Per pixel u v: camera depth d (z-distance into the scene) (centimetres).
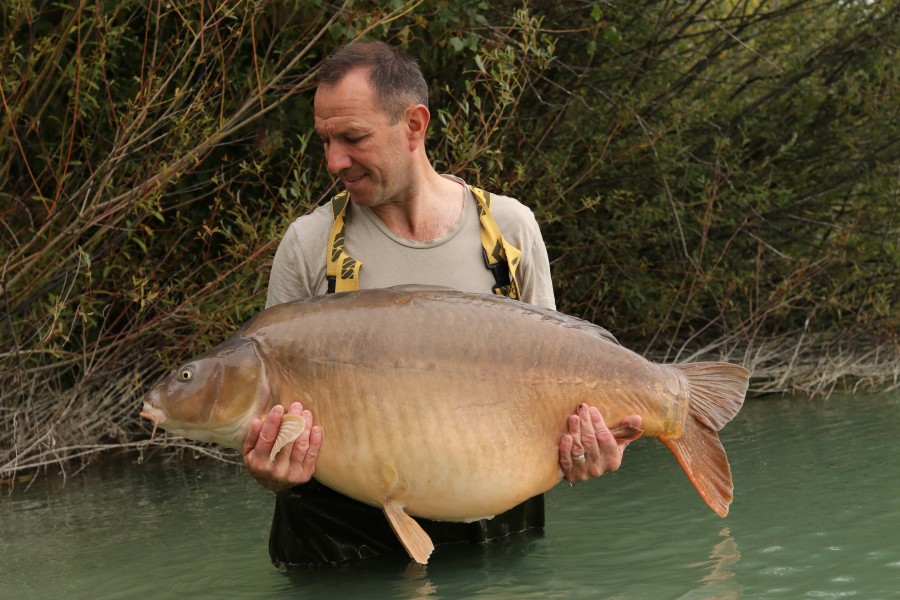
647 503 366
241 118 627
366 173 275
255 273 577
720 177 786
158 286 586
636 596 253
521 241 296
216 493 453
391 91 272
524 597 256
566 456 263
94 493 475
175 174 530
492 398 258
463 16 609
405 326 258
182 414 260
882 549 286
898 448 441
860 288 809
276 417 253
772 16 798
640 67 760
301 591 273
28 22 570
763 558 283
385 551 304
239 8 595
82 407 569
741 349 789
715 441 272
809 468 409
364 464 256
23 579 315
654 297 781
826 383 698
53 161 623
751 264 835
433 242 289
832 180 855
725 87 847
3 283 521
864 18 829
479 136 565
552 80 737
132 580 304
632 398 266
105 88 609
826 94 819
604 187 763
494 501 262
